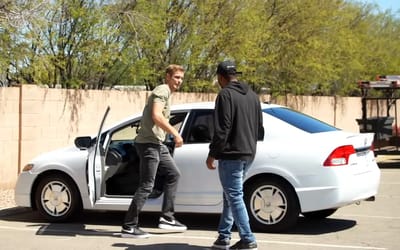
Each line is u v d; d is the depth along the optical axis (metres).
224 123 6.79
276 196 8.28
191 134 8.76
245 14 19.81
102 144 8.82
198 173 8.55
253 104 7.05
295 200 8.20
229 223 7.21
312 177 8.11
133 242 8.02
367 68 30.52
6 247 7.85
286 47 23.28
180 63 19.09
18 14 11.64
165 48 18.58
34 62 13.55
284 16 23.06
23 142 12.86
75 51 15.64
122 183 9.01
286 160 8.20
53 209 9.32
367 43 30.55
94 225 9.18
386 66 31.89
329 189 8.07
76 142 8.95
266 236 8.22
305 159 8.15
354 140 8.41
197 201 8.57
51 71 15.16
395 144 18.42
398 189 13.69
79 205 9.20
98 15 15.46
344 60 26.81
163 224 8.44
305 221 9.42
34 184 9.41
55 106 13.72
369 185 8.55
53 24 14.49
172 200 8.38
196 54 19.27
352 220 9.56
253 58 20.83
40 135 13.30
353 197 8.25
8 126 12.55
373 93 24.02
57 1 13.96
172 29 18.80
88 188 8.57
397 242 8.00
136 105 16.47
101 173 8.56
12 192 12.09
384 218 9.77
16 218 9.83
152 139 7.98
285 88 24.33
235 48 20.06
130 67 17.30
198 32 19.17
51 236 8.45
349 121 28.67
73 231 8.75
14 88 12.69
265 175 8.31
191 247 7.70
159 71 18.47
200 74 20.34
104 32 15.64
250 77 21.73
